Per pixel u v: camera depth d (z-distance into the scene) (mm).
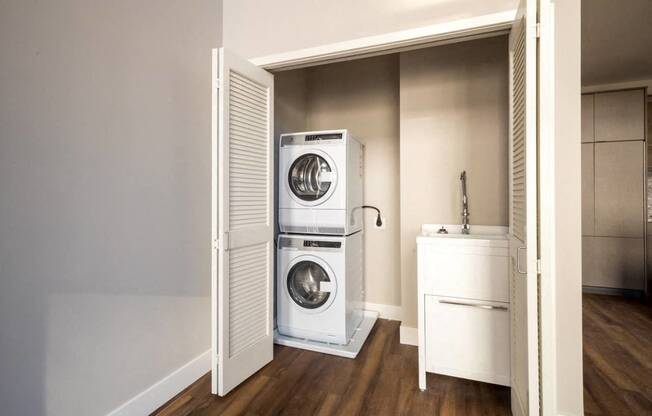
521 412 1465
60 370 1350
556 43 1546
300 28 2035
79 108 1411
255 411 1737
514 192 1630
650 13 2541
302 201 2553
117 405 1574
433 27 1729
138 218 1677
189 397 1859
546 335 1240
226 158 1836
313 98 3396
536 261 1265
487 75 2355
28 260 1246
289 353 2391
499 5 1615
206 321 2133
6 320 1186
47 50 1299
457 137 2428
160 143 1801
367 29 1872
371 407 1772
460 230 2424
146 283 1722
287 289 2574
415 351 2426
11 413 1200
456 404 1800
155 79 1768
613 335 2779
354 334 2650
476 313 1871
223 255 1821
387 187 3123
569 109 1543
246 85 2000
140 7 1681
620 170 3811
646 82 3801
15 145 1207
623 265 3824
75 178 1396
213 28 2182
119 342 1582
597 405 1838
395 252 3098
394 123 3105
